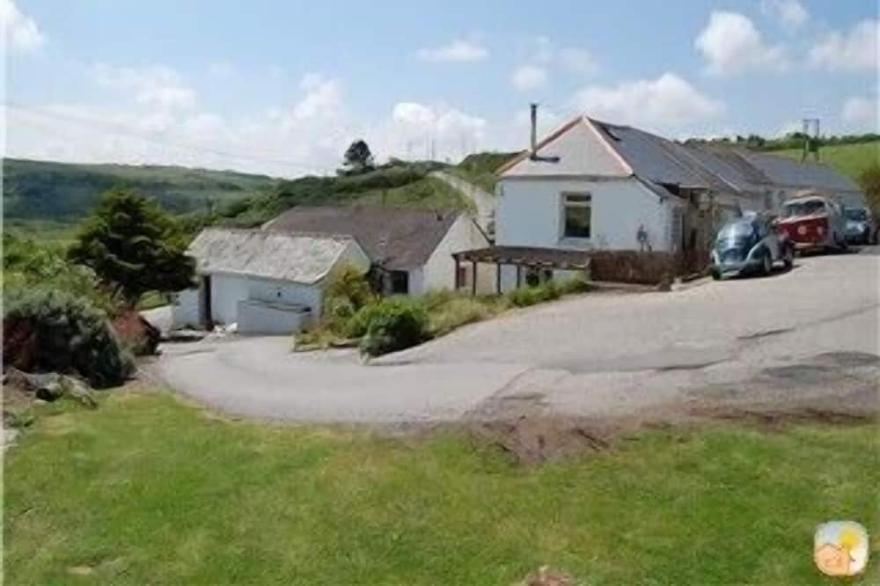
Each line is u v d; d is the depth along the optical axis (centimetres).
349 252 4272
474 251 2969
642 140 3192
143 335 2317
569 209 2870
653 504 704
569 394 1045
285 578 636
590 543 656
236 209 8150
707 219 3020
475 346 1590
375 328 1859
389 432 950
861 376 1024
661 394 1002
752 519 666
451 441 882
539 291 2253
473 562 642
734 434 822
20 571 660
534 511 710
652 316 1678
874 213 4262
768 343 1259
